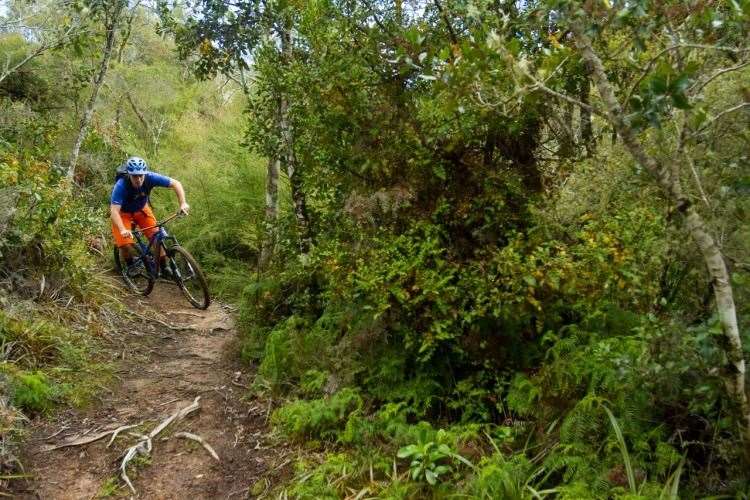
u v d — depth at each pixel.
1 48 10.33
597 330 3.87
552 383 3.65
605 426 3.26
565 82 3.95
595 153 3.95
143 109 13.72
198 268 7.22
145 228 7.14
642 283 3.38
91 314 6.28
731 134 2.88
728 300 2.43
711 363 2.67
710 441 3.03
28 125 8.81
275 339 5.21
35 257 6.21
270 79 5.68
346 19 4.74
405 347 4.21
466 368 4.33
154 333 6.59
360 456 3.78
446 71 2.95
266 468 3.99
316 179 5.09
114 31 8.59
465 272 4.04
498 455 3.32
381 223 4.55
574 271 3.55
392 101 4.58
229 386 5.21
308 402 4.50
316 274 5.46
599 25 2.43
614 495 2.85
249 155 9.87
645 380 3.02
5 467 3.79
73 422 4.47
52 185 6.93
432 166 4.31
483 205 4.28
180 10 8.30
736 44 2.84
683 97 2.23
